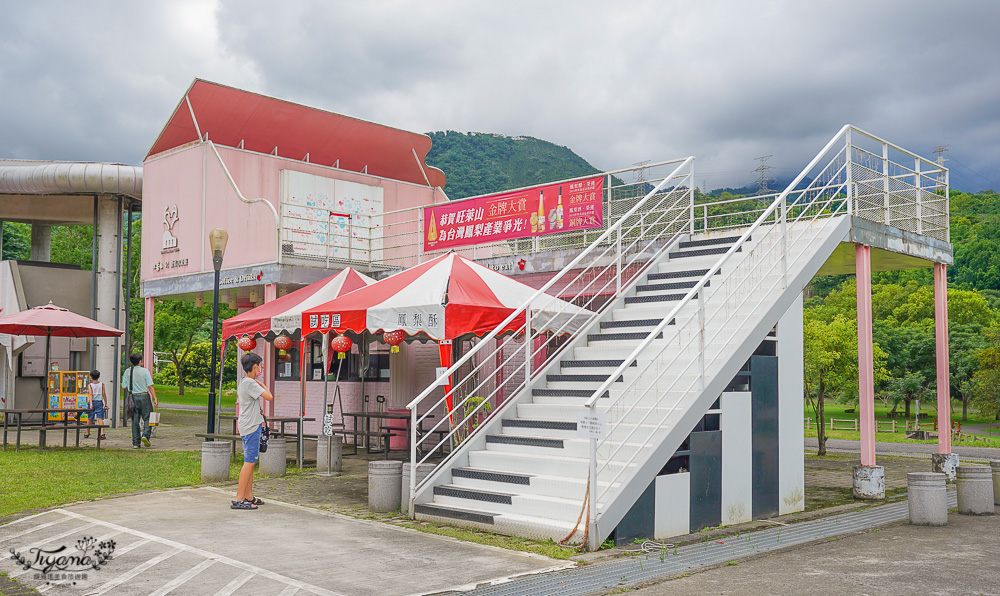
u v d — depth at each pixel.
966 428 59.25
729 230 13.14
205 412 34.16
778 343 10.31
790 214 12.37
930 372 63.16
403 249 22.11
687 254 12.62
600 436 7.61
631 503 7.94
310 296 13.10
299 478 12.19
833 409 75.75
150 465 13.37
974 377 59.09
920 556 7.62
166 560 6.77
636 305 11.78
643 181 14.34
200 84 19.61
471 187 139.62
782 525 9.34
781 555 7.64
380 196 22.28
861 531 9.06
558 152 158.50
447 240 17.20
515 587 6.17
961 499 10.62
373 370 18.33
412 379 17.47
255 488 11.14
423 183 24.48
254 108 20.55
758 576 6.71
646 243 13.82
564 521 7.96
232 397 48.53
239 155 20.08
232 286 18.67
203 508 9.47
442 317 10.16
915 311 72.56
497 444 9.84
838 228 11.38
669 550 7.69
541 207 15.67
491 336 9.95
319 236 20.42
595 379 10.23
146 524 8.39
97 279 25.75
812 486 13.66
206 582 6.08
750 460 9.65
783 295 10.27
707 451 9.01
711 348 9.76
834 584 6.43
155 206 21.34
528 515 8.32
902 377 63.94
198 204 19.94
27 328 16.52
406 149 23.56
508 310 10.67
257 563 6.72
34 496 10.04
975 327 66.44
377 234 21.62
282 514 9.14
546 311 11.07
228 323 13.72
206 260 19.55
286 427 20.19
